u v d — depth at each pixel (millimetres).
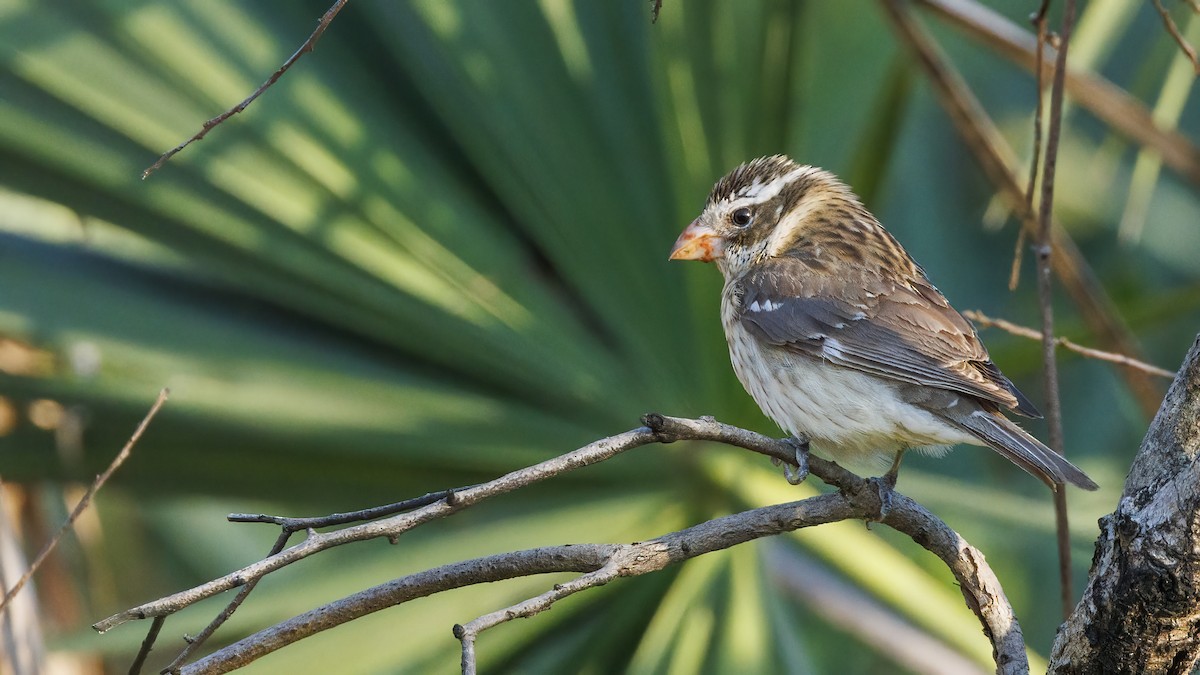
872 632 11500
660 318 10547
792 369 9711
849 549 10125
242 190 10141
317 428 10125
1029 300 15875
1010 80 16531
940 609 10039
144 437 10164
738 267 10430
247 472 10328
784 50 10977
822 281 9945
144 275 10281
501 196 10492
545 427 10211
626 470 10164
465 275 10328
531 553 6578
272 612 9727
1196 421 6148
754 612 9547
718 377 10562
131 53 10086
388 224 10281
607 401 10320
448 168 10531
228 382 10148
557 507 10133
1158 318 12359
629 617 9727
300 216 10188
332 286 10227
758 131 11070
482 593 9703
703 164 10812
